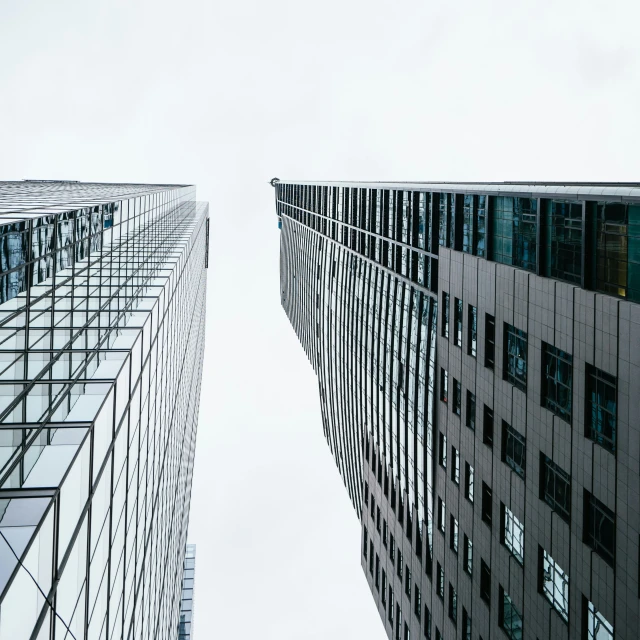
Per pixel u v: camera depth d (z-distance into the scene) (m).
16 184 74.94
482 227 36.78
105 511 19.67
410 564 52.69
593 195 24.41
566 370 26.53
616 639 22.36
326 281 98.44
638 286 22.22
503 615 32.84
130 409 24.14
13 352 18.22
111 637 21.16
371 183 66.06
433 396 45.47
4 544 12.27
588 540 24.67
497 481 33.41
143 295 33.81
